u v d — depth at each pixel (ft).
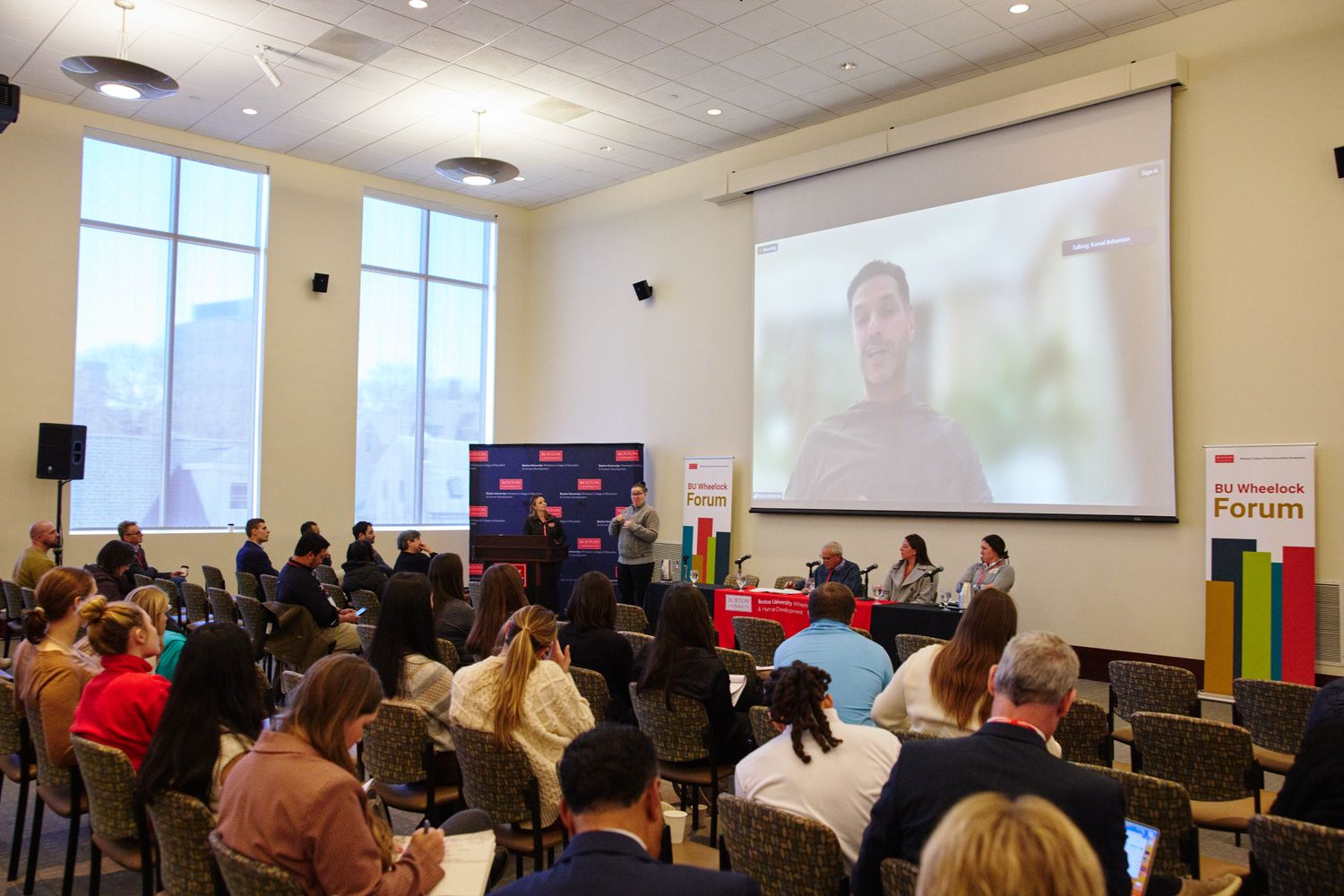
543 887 4.85
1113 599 23.89
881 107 29.50
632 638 17.22
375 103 29.94
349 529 35.83
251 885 6.34
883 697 10.30
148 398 32.30
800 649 12.04
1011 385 25.79
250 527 28.17
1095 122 24.49
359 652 21.91
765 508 31.27
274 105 30.19
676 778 12.73
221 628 8.43
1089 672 24.17
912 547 24.43
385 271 37.73
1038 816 3.26
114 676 9.91
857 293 29.27
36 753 11.21
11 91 21.97
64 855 12.80
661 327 35.81
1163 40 23.77
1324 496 20.99
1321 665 20.86
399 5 23.71
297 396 34.83
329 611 21.31
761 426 31.60
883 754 7.91
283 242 34.68
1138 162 23.71
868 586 28.71
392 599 11.82
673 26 24.58
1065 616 24.66
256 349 34.45
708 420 34.01
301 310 35.04
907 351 28.02
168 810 7.82
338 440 35.68
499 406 40.32
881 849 6.52
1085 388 24.40
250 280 34.45
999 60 26.22
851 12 23.59
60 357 30.12
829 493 29.66
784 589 26.43
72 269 30.35
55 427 28.89
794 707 8.07
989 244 26.37
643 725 12.95
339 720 6.99
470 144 33.40
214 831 6.90
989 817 3.28
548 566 30.37
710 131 31.94
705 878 4.84
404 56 26.55
